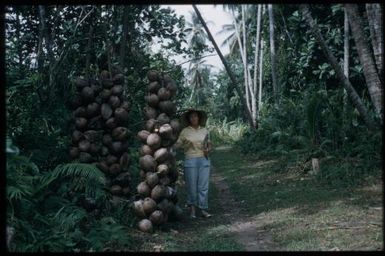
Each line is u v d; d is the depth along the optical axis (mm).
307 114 11156
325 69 14992
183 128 7520
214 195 9461
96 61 10086
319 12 15531
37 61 8602
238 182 10539
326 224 6391
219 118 29766
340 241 5562
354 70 14359
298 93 16750
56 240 5211
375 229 5930
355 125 10695
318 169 9836
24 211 5660
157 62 12633
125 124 7191
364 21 13398
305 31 16328
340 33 14805
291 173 10531
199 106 31953
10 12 9141
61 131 7938
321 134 11367
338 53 15000
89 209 6613
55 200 6230
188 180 7441
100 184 6656
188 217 7535
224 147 19797
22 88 7652
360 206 7172
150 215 6453
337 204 7434
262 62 20812
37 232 5324
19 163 5562
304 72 16344
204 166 7441
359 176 8930
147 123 6707
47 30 9148
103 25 8695
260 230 6527
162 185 6543
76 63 10031
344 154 10156
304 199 8055
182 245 5918
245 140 16969
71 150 6992
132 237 6078
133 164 8805
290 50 17609
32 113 7598
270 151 13523
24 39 8930
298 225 6508
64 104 8273
